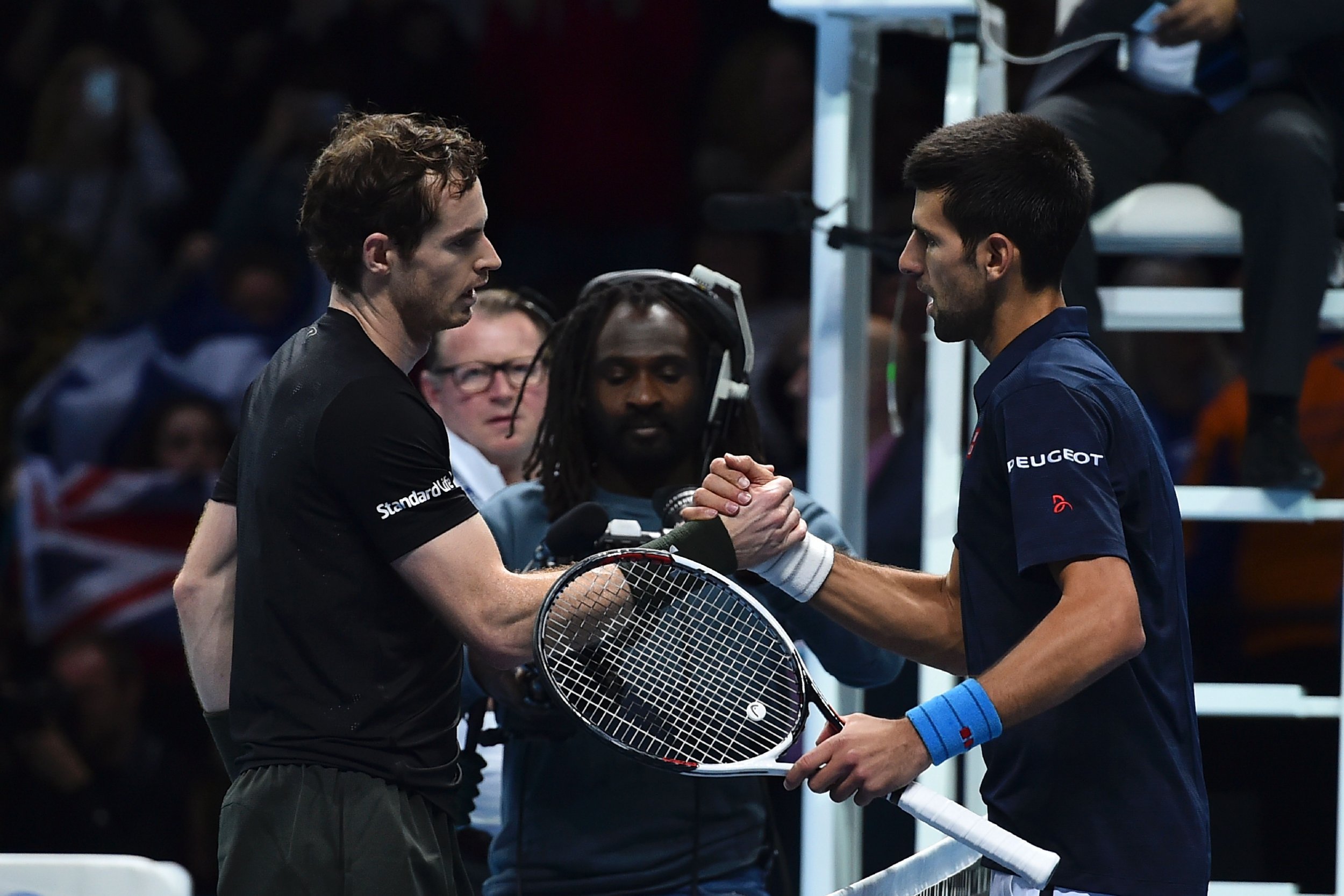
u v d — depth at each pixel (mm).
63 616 20656
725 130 24922
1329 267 12969
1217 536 18594
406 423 9141
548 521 11562
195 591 9938
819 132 13820
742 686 9727
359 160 9203
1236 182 13148
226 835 9180
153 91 25328
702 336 11320
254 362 22453
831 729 9008
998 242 9000
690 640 9977
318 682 9156
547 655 9281
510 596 9273
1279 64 13555
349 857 8961
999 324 9203
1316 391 17781
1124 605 8320
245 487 9430
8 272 22562
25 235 22750
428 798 9328
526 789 10930
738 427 11516
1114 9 13750
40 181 24547
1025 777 9000
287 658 9180
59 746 18906
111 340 22625
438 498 9195
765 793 11281
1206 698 12914
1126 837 8758
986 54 14352
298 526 9148
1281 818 17234
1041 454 8578
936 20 13953
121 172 24781
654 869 10688
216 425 21688
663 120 25047
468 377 14398
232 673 9516
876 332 18641
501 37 25188
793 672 9148
